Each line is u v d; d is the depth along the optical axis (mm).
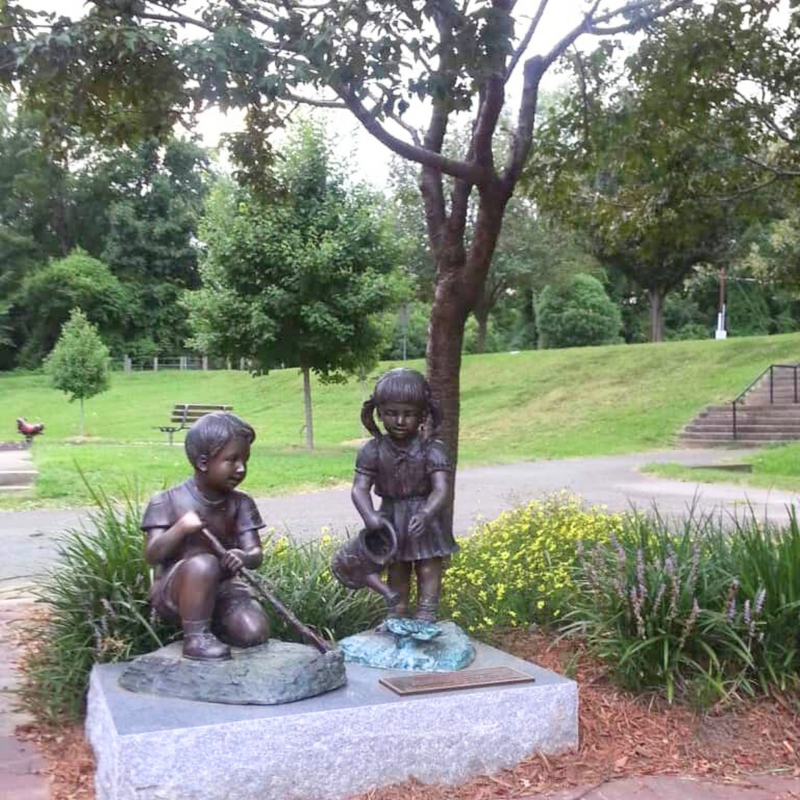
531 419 25500
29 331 58344
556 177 8305
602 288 53531
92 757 3932
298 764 3453
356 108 4887
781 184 9070
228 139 6988
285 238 18984
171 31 4879
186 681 3639
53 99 5953
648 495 13266
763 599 4602
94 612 4645
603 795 3641
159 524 3904
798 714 4383
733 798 3633
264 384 36250
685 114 7680
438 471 4285
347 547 4285
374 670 4082
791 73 7914
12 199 60250
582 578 5422
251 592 4074
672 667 4488
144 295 58688
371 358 20703
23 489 12906
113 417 32094
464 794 3627
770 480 14938
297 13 5105
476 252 5660
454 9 4641
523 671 4105
